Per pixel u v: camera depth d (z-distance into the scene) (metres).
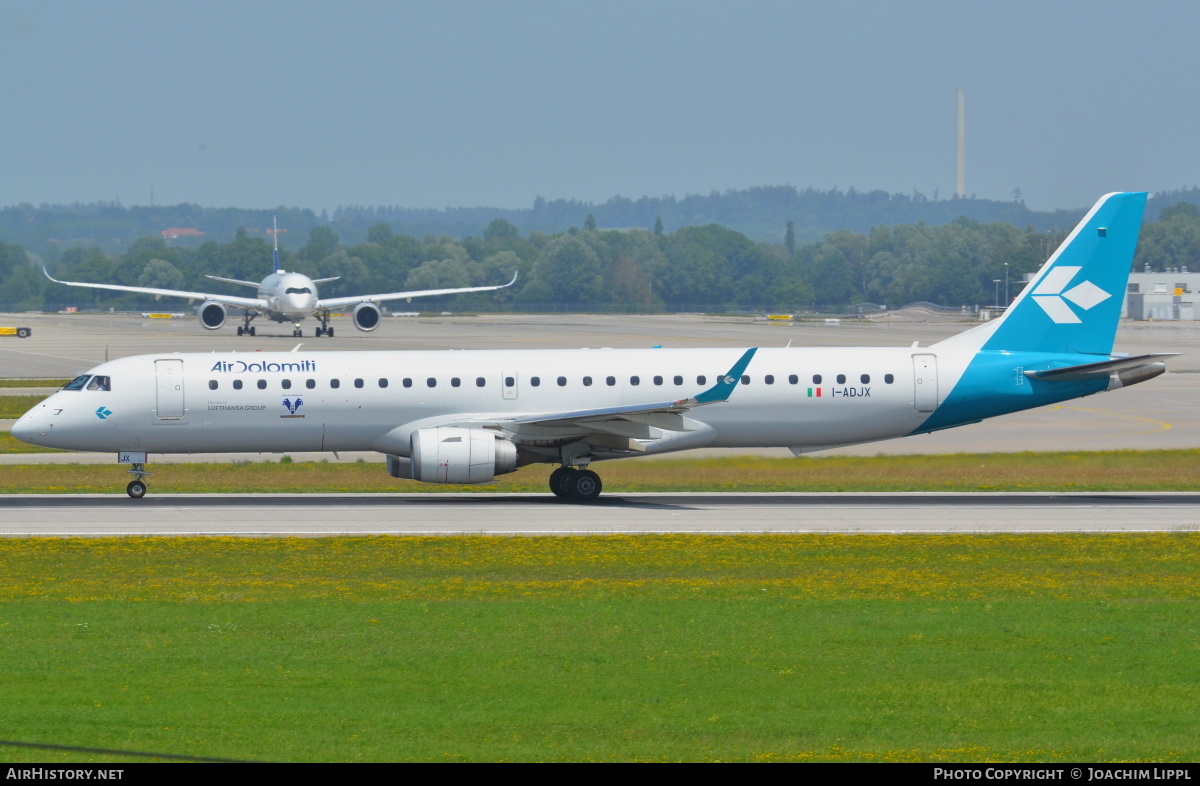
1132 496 168.12
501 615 97.12
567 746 66.44
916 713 72.19
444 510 155.25
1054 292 174.50
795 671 81.06
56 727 68.69
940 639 89.38
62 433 161.50
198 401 163.12
